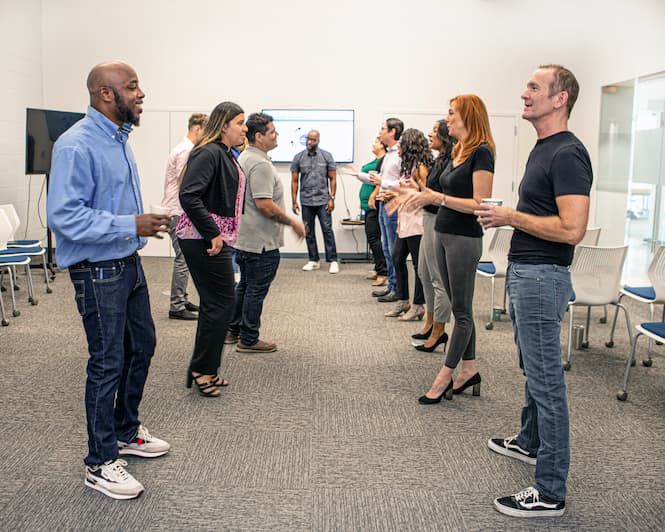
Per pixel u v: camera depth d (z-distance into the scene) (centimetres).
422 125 901
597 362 435
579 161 228
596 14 861
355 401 356
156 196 905
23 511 241
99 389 250
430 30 886
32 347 452
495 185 909
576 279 420
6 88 779
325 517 241
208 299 351
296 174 800
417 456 291
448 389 357
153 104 891
